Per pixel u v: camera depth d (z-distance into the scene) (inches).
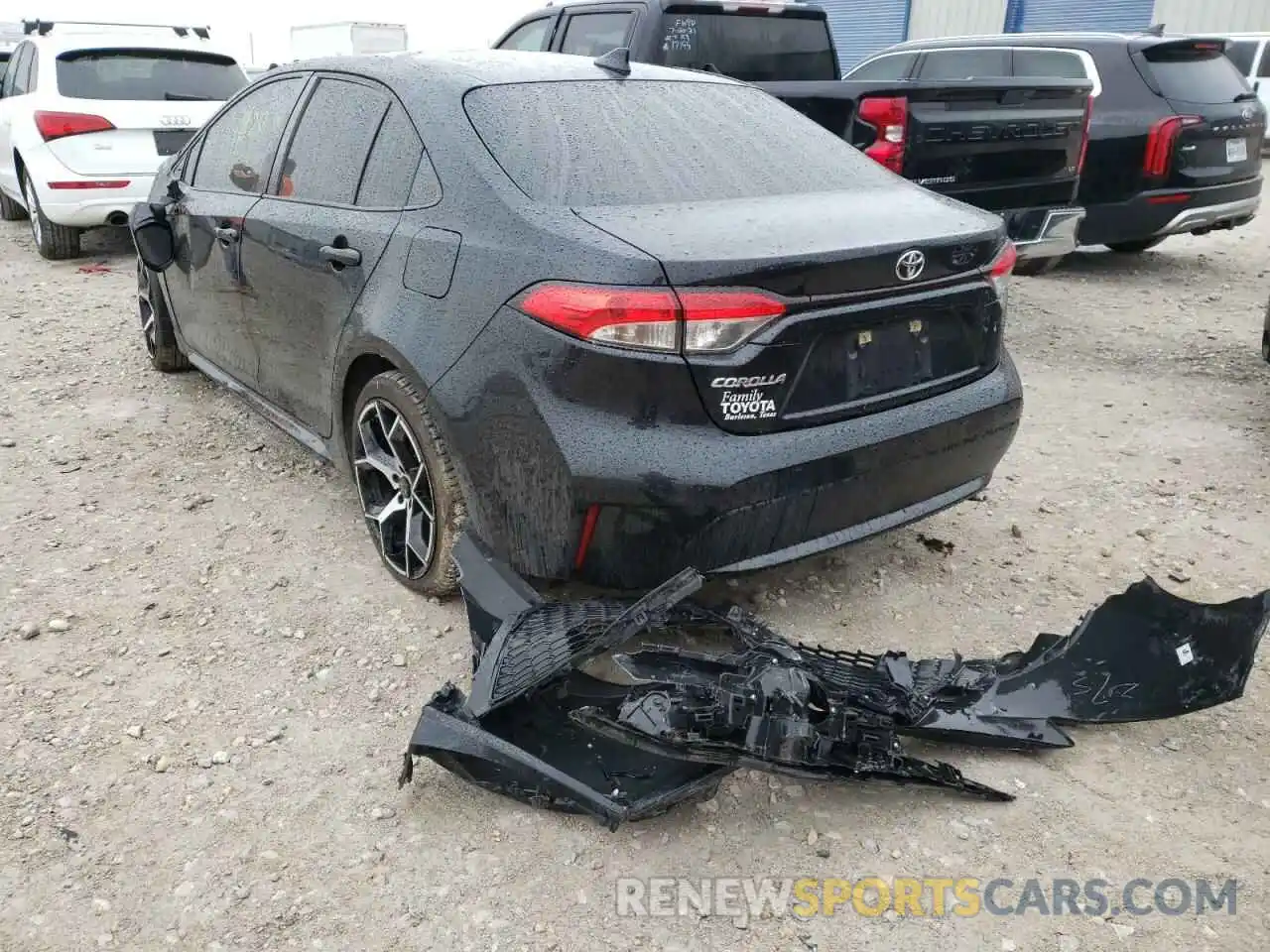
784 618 132.8
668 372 99.3
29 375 219.6
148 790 100.6
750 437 103.7
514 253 107.4
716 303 98.7
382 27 975.6
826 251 104.3
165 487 166.6
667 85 141.7
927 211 123.4
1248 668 105.7
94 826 96.0
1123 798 102.3
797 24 291.9
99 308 275.1
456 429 112.0
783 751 95.2
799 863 93.7
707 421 101.9
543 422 103.3
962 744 108.0
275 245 146.1
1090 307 292.0
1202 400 216.1
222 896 88.8
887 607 136.0
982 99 229.9
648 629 111.6
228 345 171.3
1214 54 320.5
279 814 98.0
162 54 329.4
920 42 372.8
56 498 161.8
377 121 133.8
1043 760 107.7
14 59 362.9
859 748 98.5
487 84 127.9
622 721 95.6
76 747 106.1
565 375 101.9
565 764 97.9
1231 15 742.5
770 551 108.7
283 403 158.4
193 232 172.9
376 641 125.3
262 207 151.3
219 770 103.7
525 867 92.5
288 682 117.4
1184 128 299.6
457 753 94.8
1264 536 156.6
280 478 170.7
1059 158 253.9
